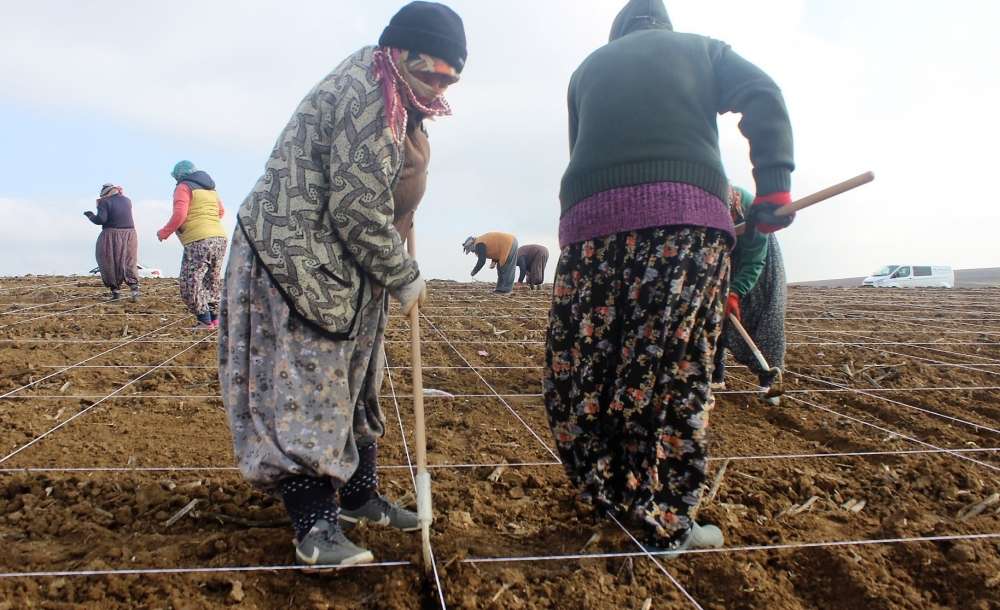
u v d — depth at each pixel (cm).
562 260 218
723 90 208
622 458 210
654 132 199
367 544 204
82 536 207
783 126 199
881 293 1420
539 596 184
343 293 180
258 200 178
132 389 390
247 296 181
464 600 177
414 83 176
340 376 183
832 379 472
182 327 609
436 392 407
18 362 445
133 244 774
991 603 188
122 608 167
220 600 173
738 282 323
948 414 382
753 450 316
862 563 202
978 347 614
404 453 296
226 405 186
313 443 176
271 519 220
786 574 201
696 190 196
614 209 200
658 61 206
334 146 171
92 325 601
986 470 285
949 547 211
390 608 173
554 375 217
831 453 312
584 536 217
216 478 254
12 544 199
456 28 177
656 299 196
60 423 320
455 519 225
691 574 197
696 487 197
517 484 262
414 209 200
